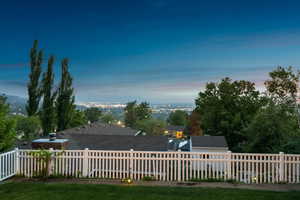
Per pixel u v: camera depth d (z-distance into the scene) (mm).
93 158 8148
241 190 6707
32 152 8016
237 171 7734
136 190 6645
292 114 16672
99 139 16969
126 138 17203
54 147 12203
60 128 27969
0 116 9984
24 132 24109
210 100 35188
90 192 6438
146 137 17406
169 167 8039
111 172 8258
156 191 6570
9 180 7699
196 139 23875
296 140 10625
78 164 8180
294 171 7570
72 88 28859
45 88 25672
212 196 6184
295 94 17375
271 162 7629
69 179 7918
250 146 19141
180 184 7426
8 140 10062
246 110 32812
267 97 18672
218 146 21766
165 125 61750
